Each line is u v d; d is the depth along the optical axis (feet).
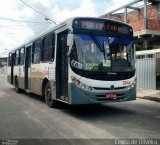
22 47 59.26
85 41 32.68
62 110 38.27
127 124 28.96
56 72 37.22
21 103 46.01
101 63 32.73
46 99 41.78
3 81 122.72
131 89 34.37
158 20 80.02
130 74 34.37
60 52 37.11
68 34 32.27
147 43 86.69
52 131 26.37
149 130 26.27
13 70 69.87
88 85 31.78
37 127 28.12
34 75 48.62
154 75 61.46
